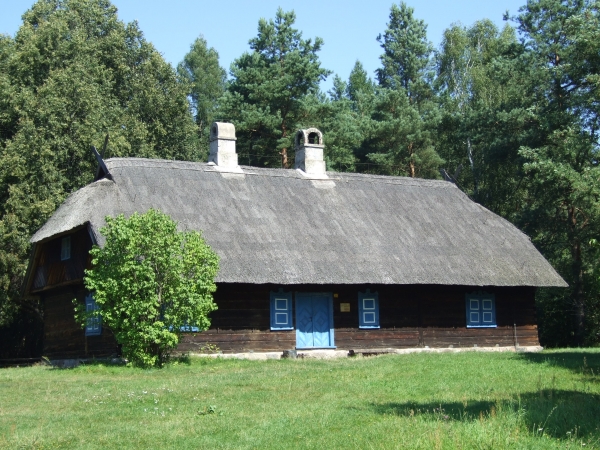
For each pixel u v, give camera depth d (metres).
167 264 19.39
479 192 44.12
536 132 34.19
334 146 45.09
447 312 26.95
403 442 9.97
